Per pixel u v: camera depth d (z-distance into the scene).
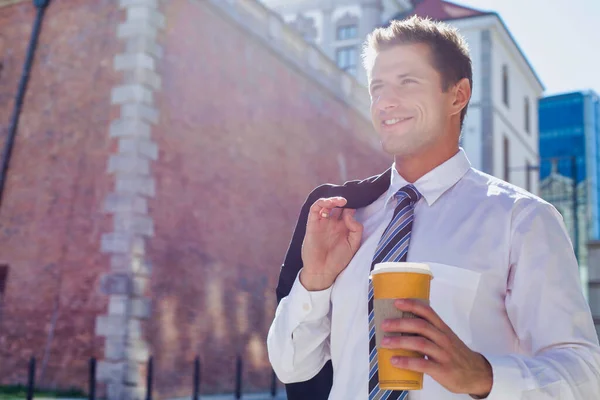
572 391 1.40
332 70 19.58
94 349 11.79
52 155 13.05
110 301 11.82
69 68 13.29
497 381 1.34
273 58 16.83
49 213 12.79
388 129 1.88
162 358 12.38
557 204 53.12
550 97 62.09
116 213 12.16
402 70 1.86
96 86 12.93
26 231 12.91
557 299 1.55
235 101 15.21
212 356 13.59
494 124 28.27
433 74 1.86
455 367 1.30
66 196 12.71
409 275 1.34
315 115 18.55
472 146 28.03
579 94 60.91
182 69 13.65
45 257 12.63
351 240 1.87
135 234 12.07
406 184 1.91
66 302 12.23
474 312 1.65
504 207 1.70
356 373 1.76
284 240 16.30
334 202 1.82
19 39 14.12
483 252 1.68
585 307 1.56
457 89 1.89
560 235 1.64
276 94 16.83
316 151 18.36
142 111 12.51
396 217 1.82
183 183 13.34
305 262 1.87
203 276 13.59
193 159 13.68
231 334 14.18
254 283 15.04
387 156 22.17
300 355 1.93
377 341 1.37
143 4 12.84
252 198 15.37
